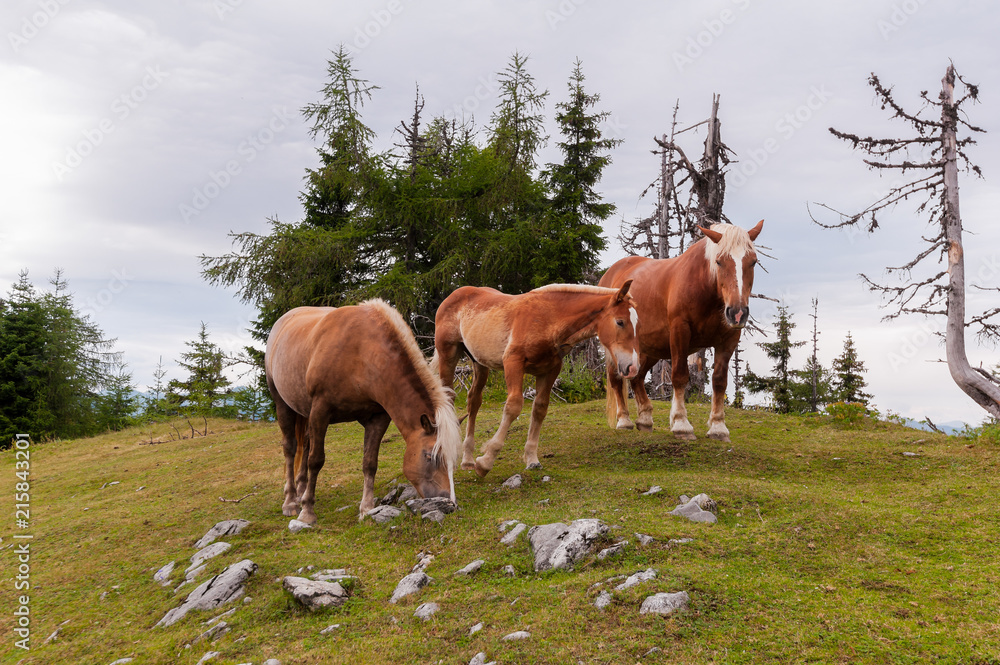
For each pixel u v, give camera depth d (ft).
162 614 16.30
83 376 103.86
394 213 74.23
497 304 24.67
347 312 21.16
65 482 40.01
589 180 80.48
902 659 10.41
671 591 12.90
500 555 16.21
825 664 10.36
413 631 13.02
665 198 64.03
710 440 27.91
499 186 72.54
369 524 19.93
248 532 21.03
